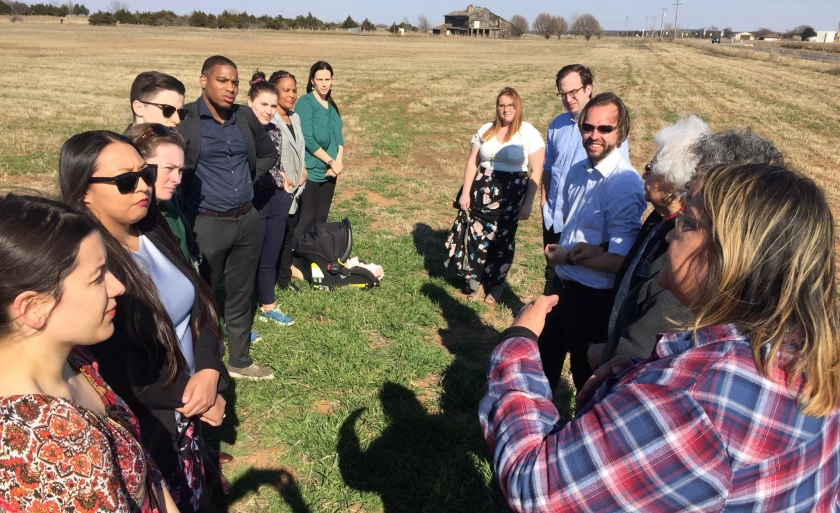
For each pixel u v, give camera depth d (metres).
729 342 1.30
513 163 5.78
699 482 1.23
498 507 3.39
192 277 2.64
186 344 2.62
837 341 1.25
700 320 1.36
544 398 1.61
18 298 1.30
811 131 19.48
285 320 5.33
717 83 35.66
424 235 8.23
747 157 2.09
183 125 3.86
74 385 1.56
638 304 2.33
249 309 4.39
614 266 3.25
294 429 3.89
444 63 49.31
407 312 5.67
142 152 2.84
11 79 26.34
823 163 14.60
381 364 4.73
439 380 4.62
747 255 1.29
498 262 6.04
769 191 1.31
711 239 1.36
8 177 10.74
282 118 5.64
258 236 4.28
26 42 54.28
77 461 1.30
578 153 4.84
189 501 2.47
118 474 1.50
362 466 3.61
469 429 3.98
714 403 1.24
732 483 1.22
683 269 1.45
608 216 3.31
